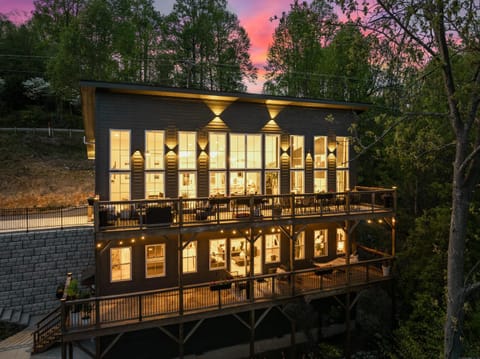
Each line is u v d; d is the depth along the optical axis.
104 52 24.77
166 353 11.42
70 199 22.62
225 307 10.48
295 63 24.28
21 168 23.48
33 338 11.73
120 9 26.47
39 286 14.39
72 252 15.02
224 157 12.84
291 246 11.80
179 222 10.24
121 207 11.27
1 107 33.66
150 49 26.72
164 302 10.66
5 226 15.51
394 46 7.37
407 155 8.29
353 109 15.09
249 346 12.12
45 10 28.98
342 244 14.99
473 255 12.20
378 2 6.59
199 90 11.62
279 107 13.81
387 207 13.84
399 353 11.51
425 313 11.64
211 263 12.35
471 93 6.41
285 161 13.90
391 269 13.58
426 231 13.12
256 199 12.47
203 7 27.30
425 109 8.20
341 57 22.16
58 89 27.16
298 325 12.84
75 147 27.84
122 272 11.20
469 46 6.48
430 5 6.20
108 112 11.10
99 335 9.08
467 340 9.96
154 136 11.85
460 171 6.66
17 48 37.28
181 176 12.17
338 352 12.44
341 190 15.22
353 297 14.31
